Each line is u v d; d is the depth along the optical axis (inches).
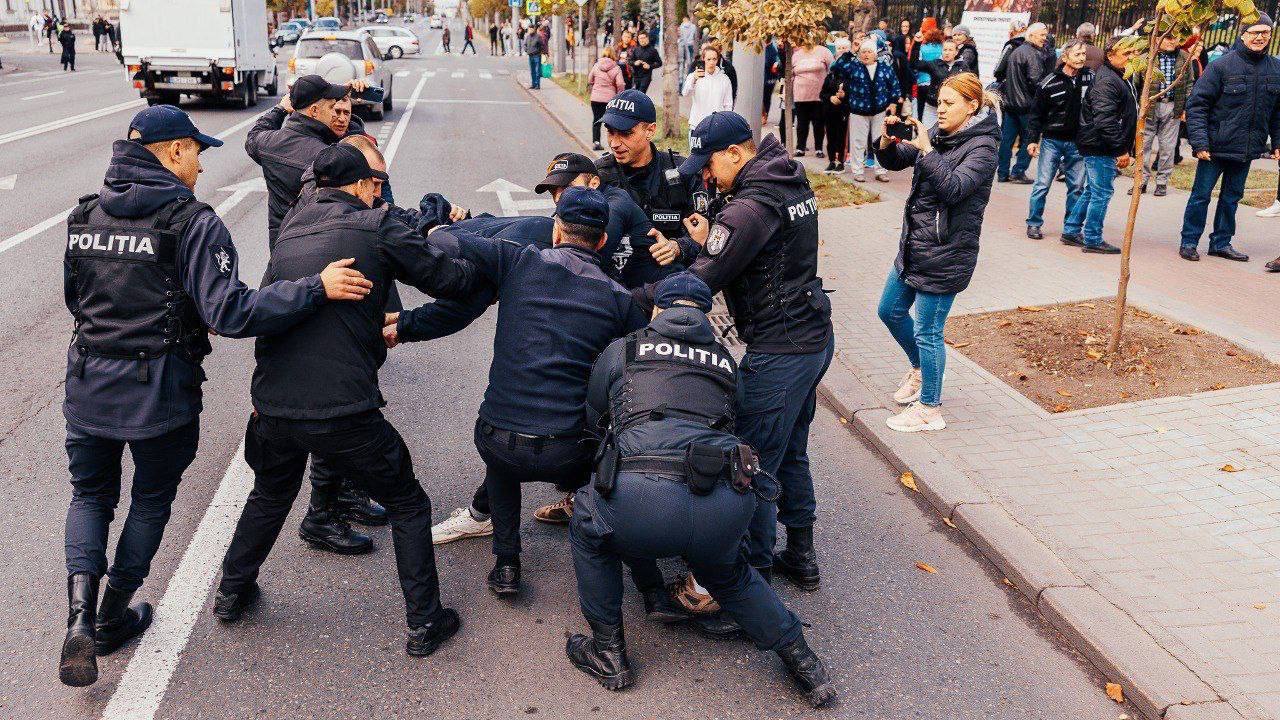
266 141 193.8
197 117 828.6
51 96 995.3
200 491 194.7
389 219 140.7
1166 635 149.4
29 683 137.8
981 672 147.6
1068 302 308.3
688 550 129.8
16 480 196.4
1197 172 346.9
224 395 244.1
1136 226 406.3
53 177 518.9
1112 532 179.5
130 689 137.1
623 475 129.8
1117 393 241.8
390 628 154.1
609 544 135.5
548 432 147.6
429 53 2338.8
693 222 163.6
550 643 151.6
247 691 137.7
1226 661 143.5
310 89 191.6
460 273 143.9
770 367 155.5
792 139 558.6
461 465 210.4
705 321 141.2
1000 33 637.9
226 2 844.0
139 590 160.9
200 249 133.6
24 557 169.2
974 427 225.8
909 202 213.8
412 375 262.4
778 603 138.6
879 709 138.5
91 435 136.6
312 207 142.4
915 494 203.6
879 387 250.1
